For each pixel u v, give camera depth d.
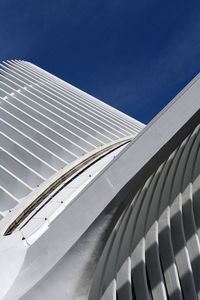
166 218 7.20
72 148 13.97
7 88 16.64
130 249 7.25
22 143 12.71
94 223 7.29
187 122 6.82
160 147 6.98
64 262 7.30
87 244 7.44
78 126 15.91
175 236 7.00
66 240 7.31
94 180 7.36
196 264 6.65
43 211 9.93
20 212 10.03
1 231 9.31
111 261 7.30
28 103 15.73
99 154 14.51
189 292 6.48
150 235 7.14
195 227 6.95
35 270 7.41
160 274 6.72
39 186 11.35
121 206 7.41
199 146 7.94
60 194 10.92
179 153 8.49
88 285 7.64
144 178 7.62
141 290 6.69
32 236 8.53
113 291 6.79
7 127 13.06
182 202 7.31
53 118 15.23
